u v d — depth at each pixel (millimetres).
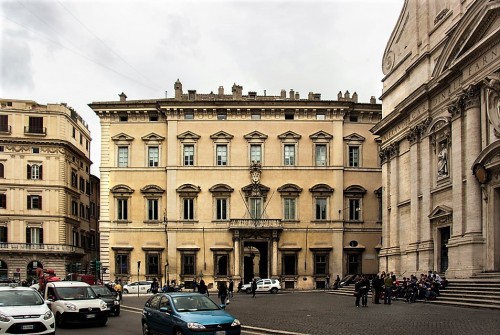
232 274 69000
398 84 53656
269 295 55188
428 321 25156
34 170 82250
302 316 29703
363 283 35969
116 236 70688
